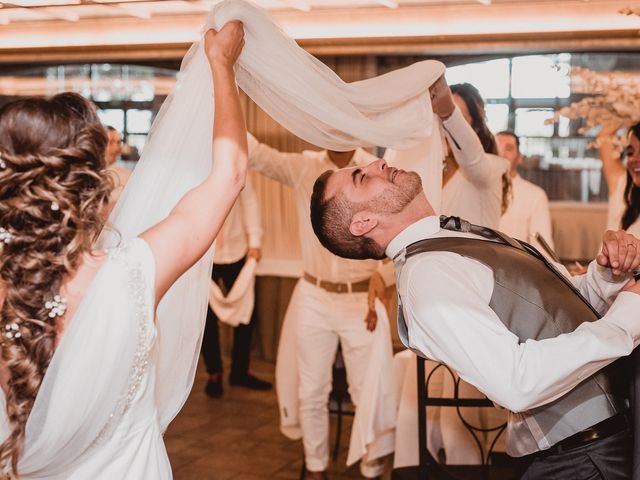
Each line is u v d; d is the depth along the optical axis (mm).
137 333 1529
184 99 1960
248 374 6656
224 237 6262
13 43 7570
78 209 1548
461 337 1921
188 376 2025
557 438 2115
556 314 2080
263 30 2082
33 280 1515
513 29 6348
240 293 6141
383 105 2484
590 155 7191
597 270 2381
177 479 4508
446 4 6141
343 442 5227
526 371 1871
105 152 1613
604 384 2119
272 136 7367
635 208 3846
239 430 5469
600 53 6629
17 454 1557
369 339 4098
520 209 5461
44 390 1524
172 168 1931
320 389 4191
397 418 3826
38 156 1518
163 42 7070
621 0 5941
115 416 1600
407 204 2346
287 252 7461
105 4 6035
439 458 3789
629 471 2100
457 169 3297
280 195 7434
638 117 4605
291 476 4586
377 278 3787
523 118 7246
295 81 2230
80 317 1506
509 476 3211
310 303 4176
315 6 6188
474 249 2148
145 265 1540
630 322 1951
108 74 8094
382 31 6562
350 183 2396
